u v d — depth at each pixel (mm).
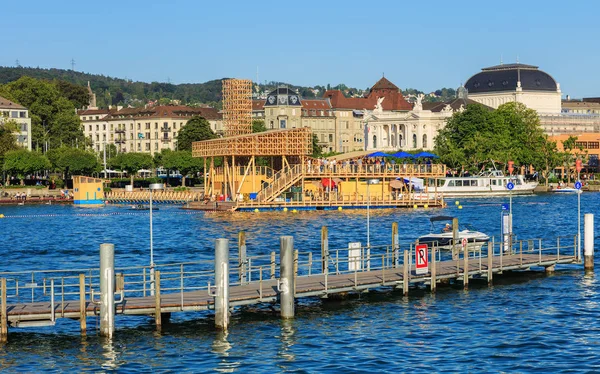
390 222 172250
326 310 78812
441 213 197250
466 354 65312
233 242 137125
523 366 62250
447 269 91062
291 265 75062
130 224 175625
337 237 143625
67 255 126250
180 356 65312
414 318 76062
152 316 76312
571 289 88438
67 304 72188
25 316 68625
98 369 62719
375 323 74250
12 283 94812
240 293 76500
